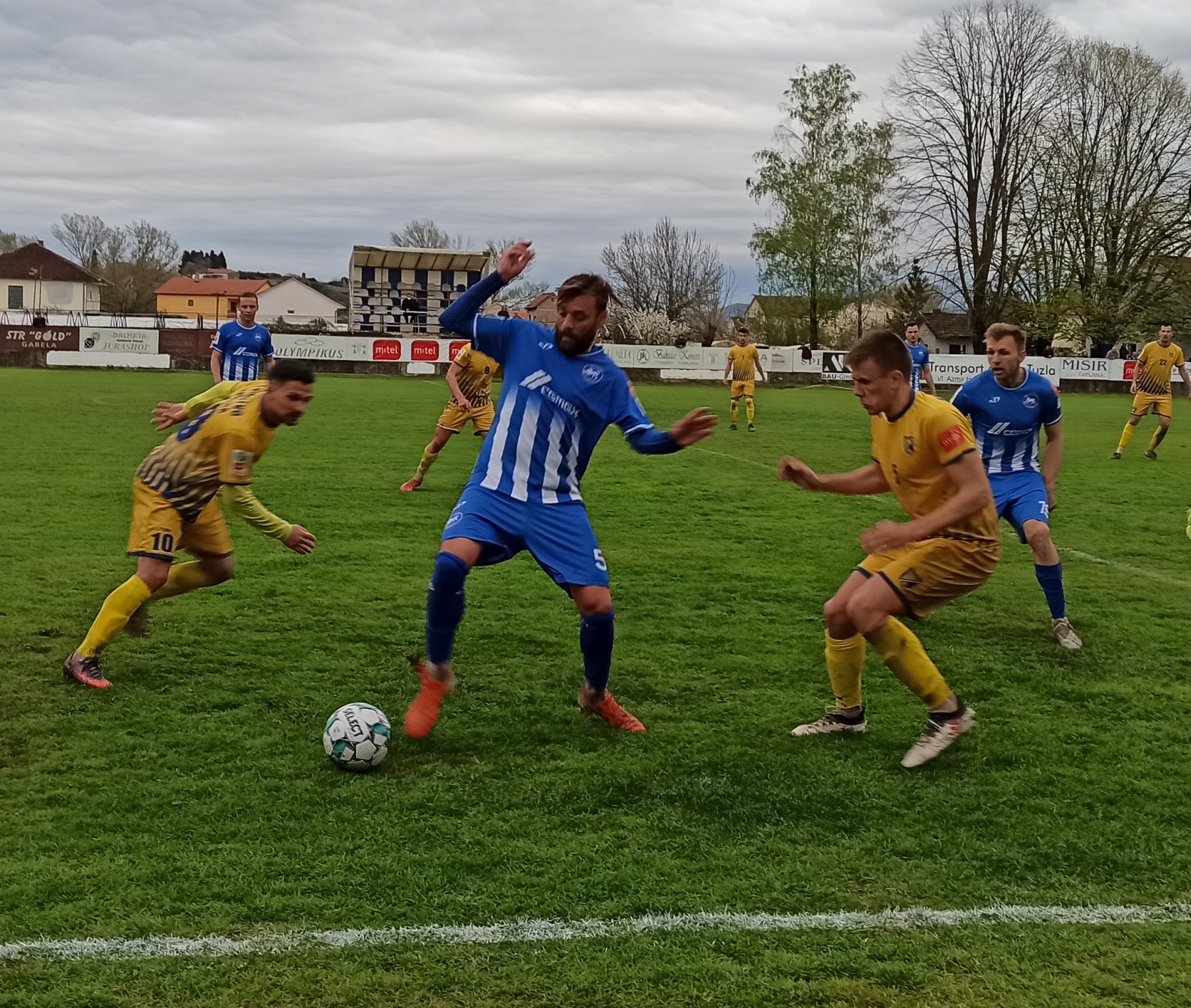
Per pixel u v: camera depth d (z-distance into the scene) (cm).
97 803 381
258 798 388
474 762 429
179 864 337
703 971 287
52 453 1329
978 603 731
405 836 361
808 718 493
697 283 7044
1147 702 528
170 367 3294
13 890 317
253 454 495
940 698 441
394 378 3291
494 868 341
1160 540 984
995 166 4600
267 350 1198
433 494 1127
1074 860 361
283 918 307
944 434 422
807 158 4581
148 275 8688
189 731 452
